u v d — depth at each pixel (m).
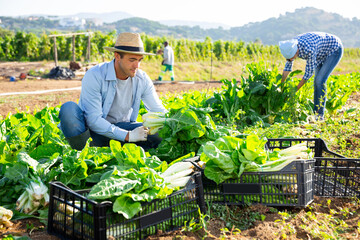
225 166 3.08
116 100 4.47
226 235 2.84
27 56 34.84
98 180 3.30
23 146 4.00
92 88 4.23
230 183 3.21
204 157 3.24
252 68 7.42
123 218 2.68
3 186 3.29
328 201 3.39
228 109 6.71
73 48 25.44
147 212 2.75
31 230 2.90
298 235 2.90
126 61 4.10
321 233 2.84
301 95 7.47
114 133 4.14
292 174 3.17
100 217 2.46
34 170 3.26
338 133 5.86
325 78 7.05
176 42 34.34
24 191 3.24
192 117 3.75
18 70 23.27
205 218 3.08
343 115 7.50
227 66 30.58
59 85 17.17
